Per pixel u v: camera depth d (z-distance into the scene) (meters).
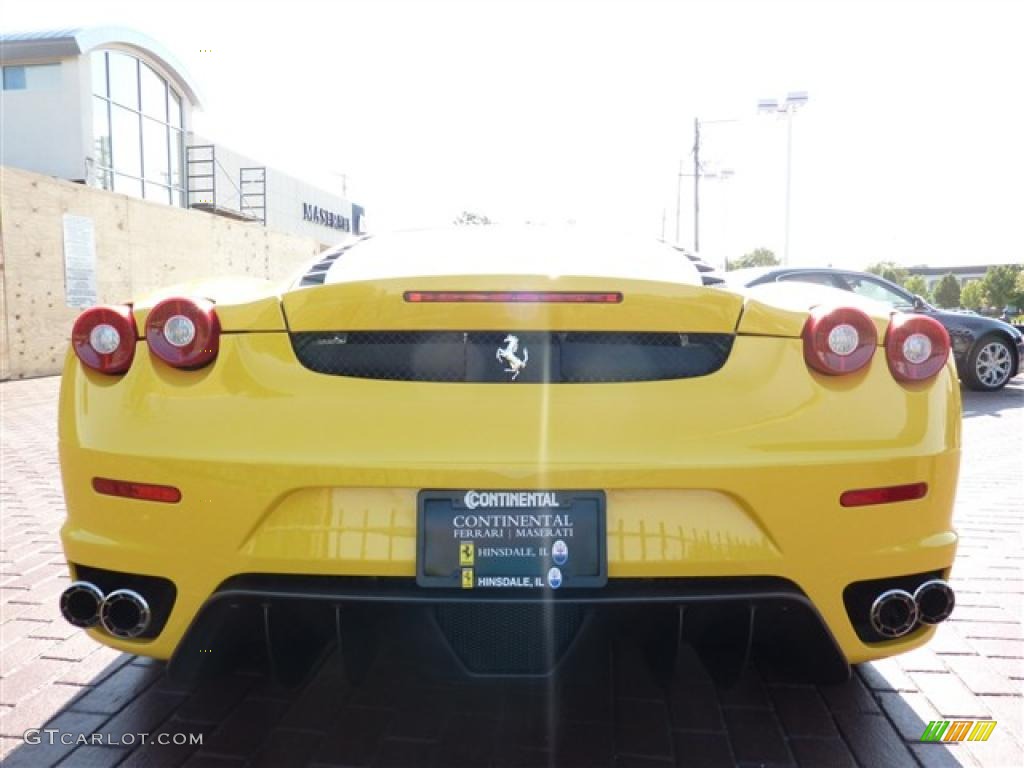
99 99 17.36
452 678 1.85
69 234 12.85
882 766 1.95
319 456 1.68
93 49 17.00
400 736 2.06
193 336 1.78
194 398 1.77
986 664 2.51
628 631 1.80
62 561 3.49
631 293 1.75
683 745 2.03
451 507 1.68
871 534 1.75
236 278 2.26
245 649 1.95
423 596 1.66
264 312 1.81
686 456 1.68
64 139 16.56
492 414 1.71
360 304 1.75
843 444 1.74
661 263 2.22
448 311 1.74
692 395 1.74
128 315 1.85
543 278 1.75
